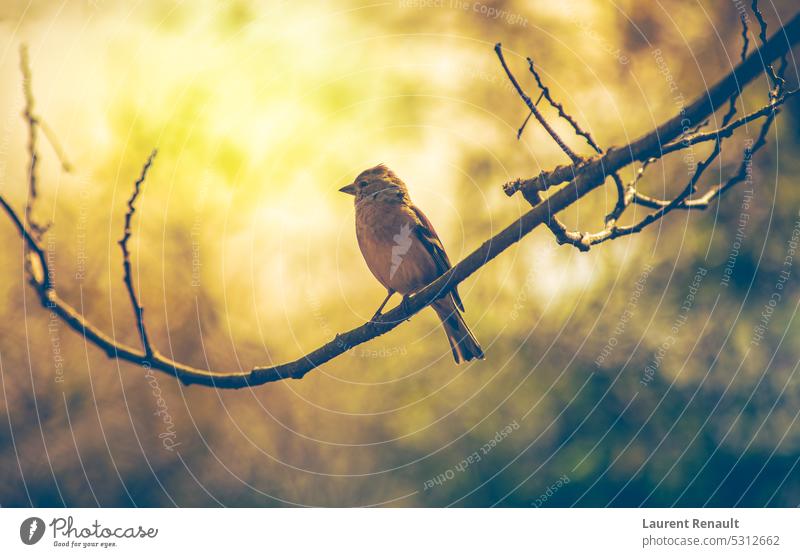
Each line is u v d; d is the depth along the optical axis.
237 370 12.08
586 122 11.82
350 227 12.13
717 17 11.86
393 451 12.04
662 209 7.21
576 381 11.62
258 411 12.32
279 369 7.34
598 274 11.90
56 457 11.40
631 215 11.84
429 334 12.70
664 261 11.77
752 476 10.84
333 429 12.32
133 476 11.66
